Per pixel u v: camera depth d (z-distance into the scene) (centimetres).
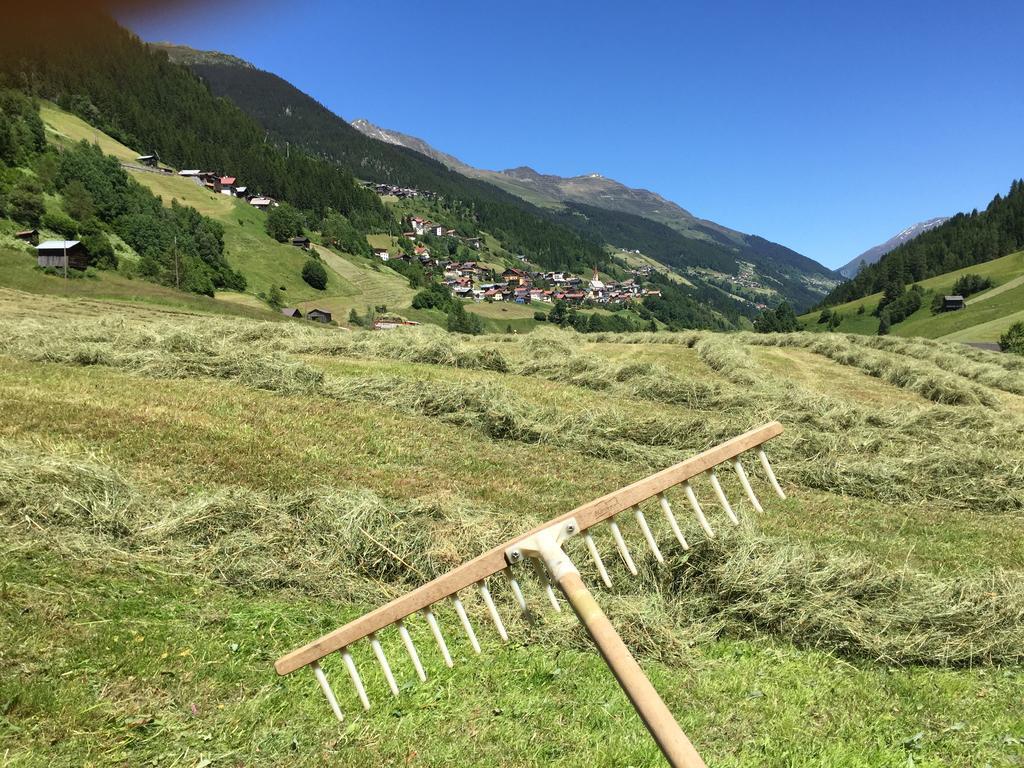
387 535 684
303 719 444
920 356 2750
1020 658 600
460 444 1166
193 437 979
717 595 641
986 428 1519
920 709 513
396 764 411
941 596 656
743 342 2978
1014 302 11119
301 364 1470
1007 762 448
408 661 525
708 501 967
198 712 437
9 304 3272
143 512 686
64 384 1230
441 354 1938
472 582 206
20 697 416
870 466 1144
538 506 884
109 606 535
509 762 418
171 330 1656
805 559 681
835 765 430
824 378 2245
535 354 2153
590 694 498
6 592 519
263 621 553
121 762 388
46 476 688
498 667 526
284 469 892
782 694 520
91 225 8544
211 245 10800
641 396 1720
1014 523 1016
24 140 9219
